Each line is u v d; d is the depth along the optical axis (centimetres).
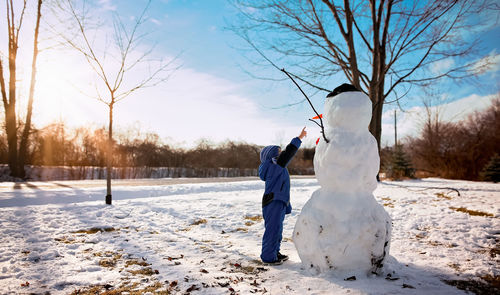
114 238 472
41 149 2502
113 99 777
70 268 335
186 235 503
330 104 328
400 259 364
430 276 304
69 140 2669
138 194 1062
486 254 384
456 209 677
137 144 2912
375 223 296
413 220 571
